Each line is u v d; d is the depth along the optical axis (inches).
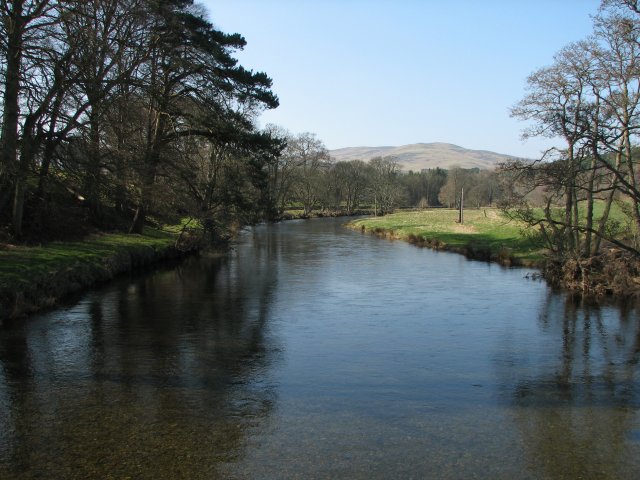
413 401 379.6
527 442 312.5
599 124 711.7
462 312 703.1
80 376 418.3
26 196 947.3
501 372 456.4
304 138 3213.6
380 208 3681.1
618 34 780.6
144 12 877.8
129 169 892.6
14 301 597.0
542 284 928.3
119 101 830.5
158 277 952.3
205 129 1101.1
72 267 760.3
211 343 530.9
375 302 763.4
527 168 784.9
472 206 4138.8
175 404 362.6
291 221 2992.1
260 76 1068.5
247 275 1006.4
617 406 377.4
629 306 746.8
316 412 353.1
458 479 265.9
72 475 262.1
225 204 1272.1
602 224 938.7
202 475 264.5
